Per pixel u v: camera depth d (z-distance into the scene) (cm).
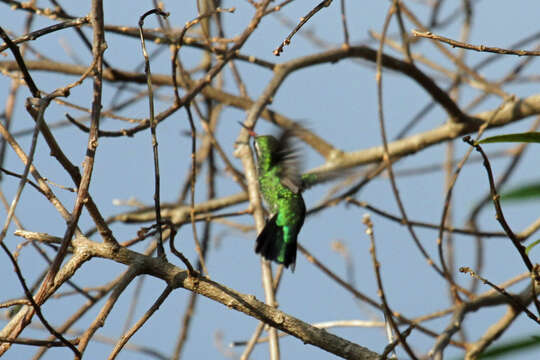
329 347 578
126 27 1058
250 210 886
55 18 1035
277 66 1090
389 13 891
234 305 574
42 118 527
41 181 567
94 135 564
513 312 824
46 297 535
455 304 841
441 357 768
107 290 948
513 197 529
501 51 585
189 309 1082
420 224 1002
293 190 854
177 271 578
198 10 1064
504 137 520
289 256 837
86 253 573
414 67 1109
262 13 945
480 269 1066
